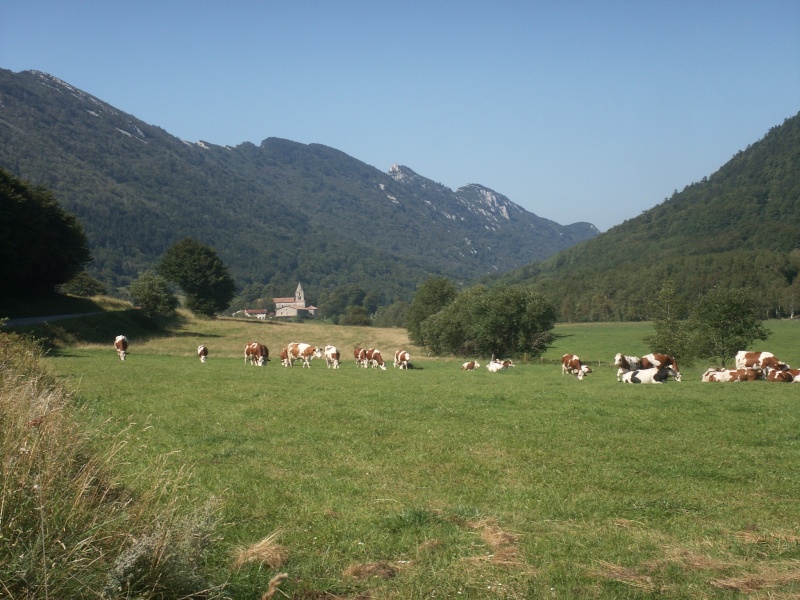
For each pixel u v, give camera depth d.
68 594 5.59
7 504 6.21
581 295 158.25
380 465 12.75
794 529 9.09
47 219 77.38
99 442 9.69
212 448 13.99
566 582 7.17
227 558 7.45
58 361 38.94
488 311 67.19
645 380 31.16
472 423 17.64
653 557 7.98
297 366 46.88
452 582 7.11
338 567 7.48
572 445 14.83
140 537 6.32
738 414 19.17
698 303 51.34
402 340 92.81
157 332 79.94
